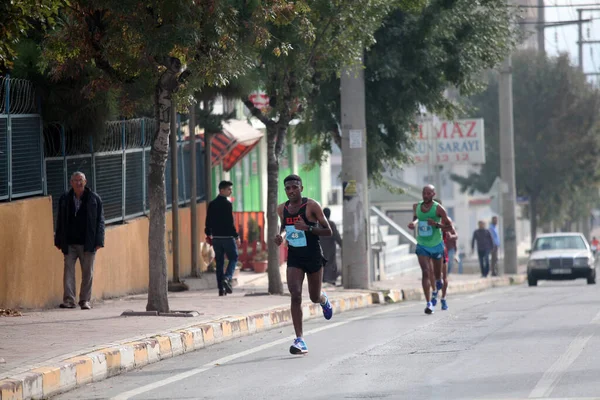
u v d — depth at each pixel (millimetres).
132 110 32719
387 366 22438
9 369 20422
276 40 37438
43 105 35656
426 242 37312
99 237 34656
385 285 52719
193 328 27891
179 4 28531
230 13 29562
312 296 26125
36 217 34219
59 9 33125
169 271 47094
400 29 50281
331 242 53781
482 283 69312
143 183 45344
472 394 18422
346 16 38250
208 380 21484
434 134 87812
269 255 42219
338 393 19078
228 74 30609
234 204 69625
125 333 26594
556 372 20594
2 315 30984
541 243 74750
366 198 48469
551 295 48125
